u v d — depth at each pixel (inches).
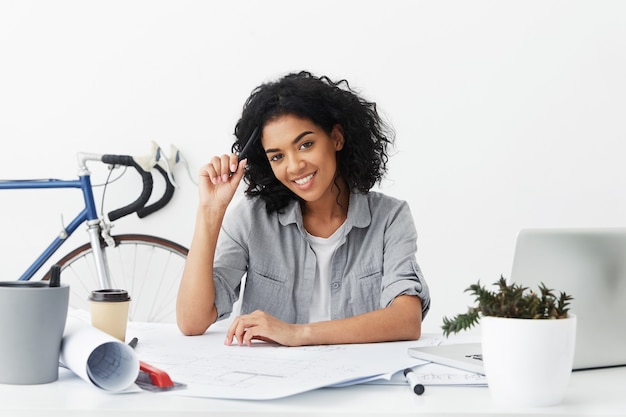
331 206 62.6
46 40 106.8
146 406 30.0
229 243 61.9
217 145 105.3
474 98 103.6
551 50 103.2
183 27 105.1
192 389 32.4
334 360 39.7
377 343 48.2
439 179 104.0
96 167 105.7
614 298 38.1
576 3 102.8
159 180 105.0
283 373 35.7
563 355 30.9
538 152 103.7
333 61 104.1
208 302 53.2
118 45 106.0
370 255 62.3
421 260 104.5
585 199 103.7
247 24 104.5
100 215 105.6
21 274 107.5
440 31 103.3
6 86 107.4
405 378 35.7
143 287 104.4
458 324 32.0
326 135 57.9
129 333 50.7
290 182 57.6
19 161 107.7
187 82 105.3
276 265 62.2
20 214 107.4
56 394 31.9
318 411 29.6
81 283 105.3
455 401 31.6
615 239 37.7
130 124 106.1
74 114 106.9
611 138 103.4
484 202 103.9
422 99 103.7
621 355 38.9
